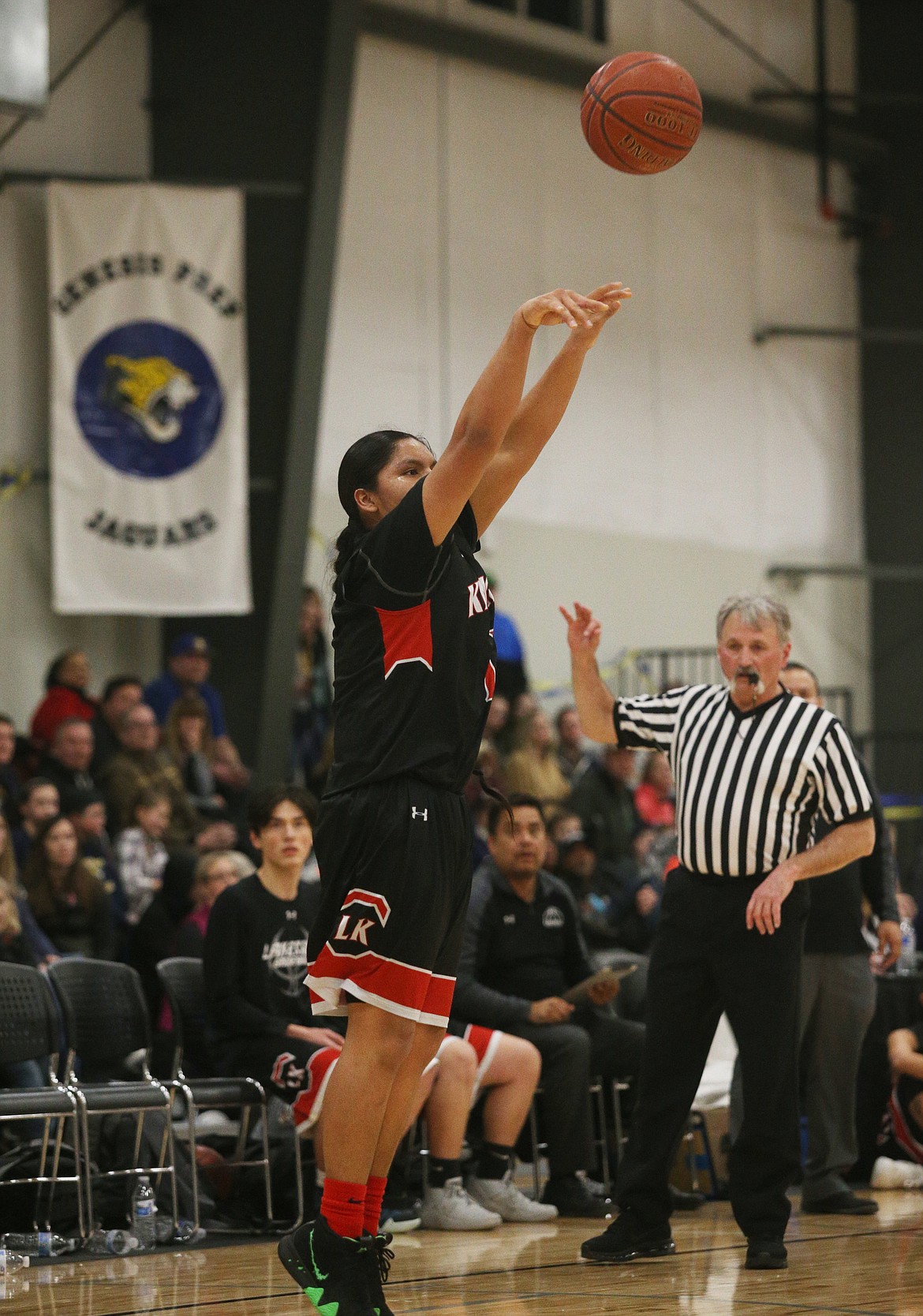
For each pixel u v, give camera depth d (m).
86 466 34.00
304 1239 10.12
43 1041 18.14
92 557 34.00
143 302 34.44
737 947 14.45
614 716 15.68
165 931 23.41
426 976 10.09
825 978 18.55
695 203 49.78
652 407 48.56
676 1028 14.88
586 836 32.94
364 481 10.66
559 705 45.56
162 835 27.70
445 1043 18.16
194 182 34.78
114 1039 19.03
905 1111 21.30
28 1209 17.23
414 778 10.13
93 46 36.47
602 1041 20.94
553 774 36.12
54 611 35.69
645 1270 13.94
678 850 14.97
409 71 43.34
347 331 41.88
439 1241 16.66
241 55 36.41
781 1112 14.18
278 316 35.81
